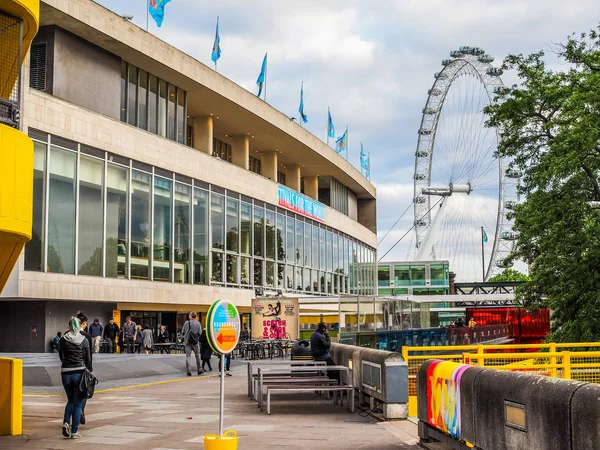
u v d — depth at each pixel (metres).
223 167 50.62
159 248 43.03
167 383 23.75
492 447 8.33
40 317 35.56
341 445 11.35
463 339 31.50
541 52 31.38
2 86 15.82
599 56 29.62
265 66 59.06
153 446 11.39
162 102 46.50
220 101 50.94
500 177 105.06
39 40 37.00
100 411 15.96
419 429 11.38
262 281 56.69
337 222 75.00
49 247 34.28
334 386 15.77
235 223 52.53
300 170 73.88
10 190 14.07
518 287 31.58
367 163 94.06
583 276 28.88
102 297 37.50
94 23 37.44
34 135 33.72
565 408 6.70
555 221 29.02
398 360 14.48
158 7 45.31
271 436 12.28
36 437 12.38
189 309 47.31
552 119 29.31
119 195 39.62
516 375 7.95
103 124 38.25
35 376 22.20
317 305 40.50
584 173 27.91
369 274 88.56
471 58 107.44
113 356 30.62
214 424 13.77
